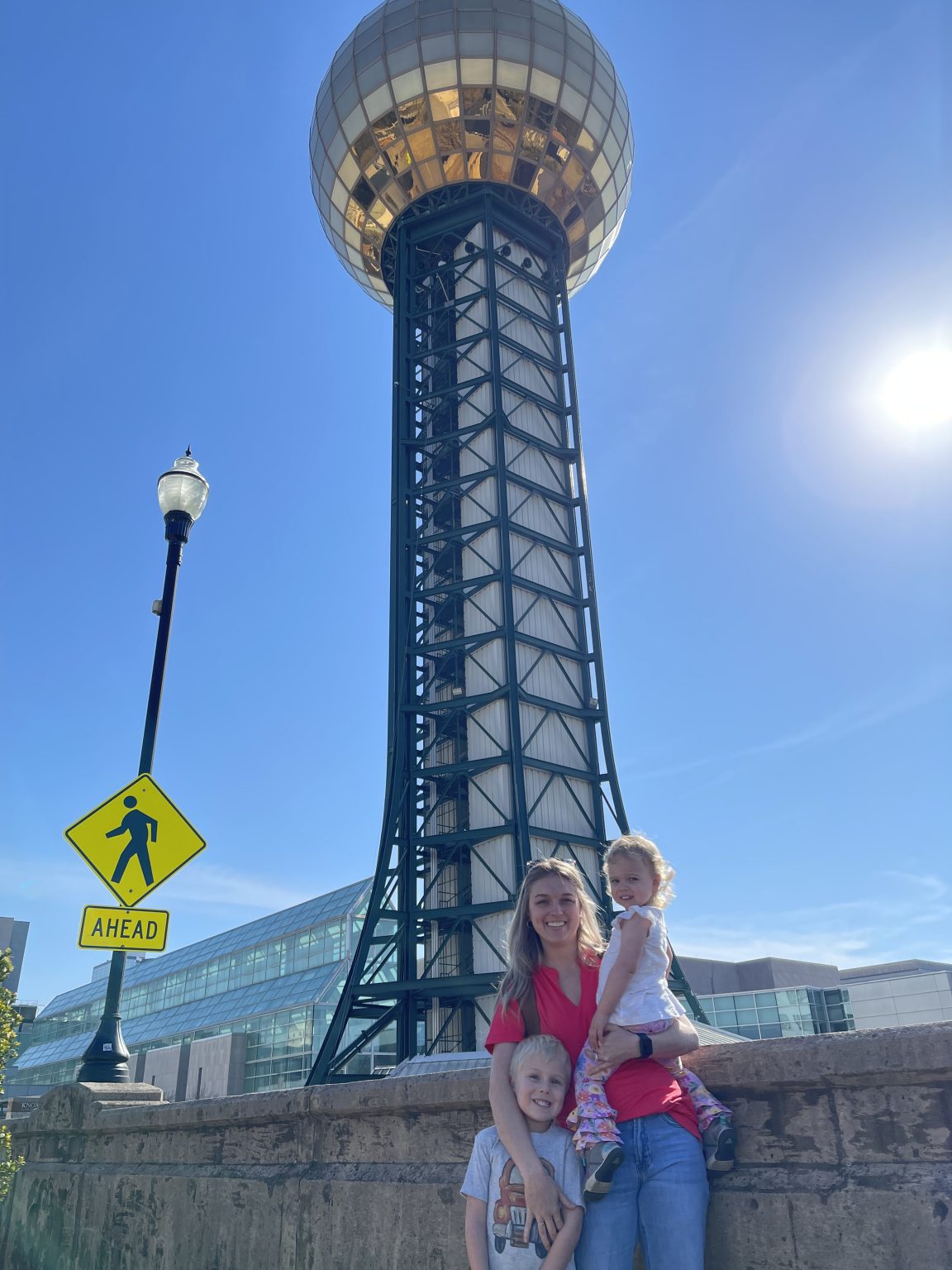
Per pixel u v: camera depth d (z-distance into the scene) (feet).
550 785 137.80
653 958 13.92
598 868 137.69
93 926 36.11
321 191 190.29
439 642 148.77
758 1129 14.69
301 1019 191.31
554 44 170.91
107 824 37.65
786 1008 242.58
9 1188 36.17
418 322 176.35
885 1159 13.50
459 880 134.82
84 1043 304.71
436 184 175.73
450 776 140.05
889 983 236.02
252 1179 23.47
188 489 46.52
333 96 178.40
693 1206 12.88
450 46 167.12
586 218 186.70
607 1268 12.55
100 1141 31.30
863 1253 13.20
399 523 155.94
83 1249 29.89
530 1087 13.32
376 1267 19.49
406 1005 124.88
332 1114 21.84
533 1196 12.58
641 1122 13.25
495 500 152.46
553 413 169.48
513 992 14.52
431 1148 19.45
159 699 42.86
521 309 169.68
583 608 156.97
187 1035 230.89
